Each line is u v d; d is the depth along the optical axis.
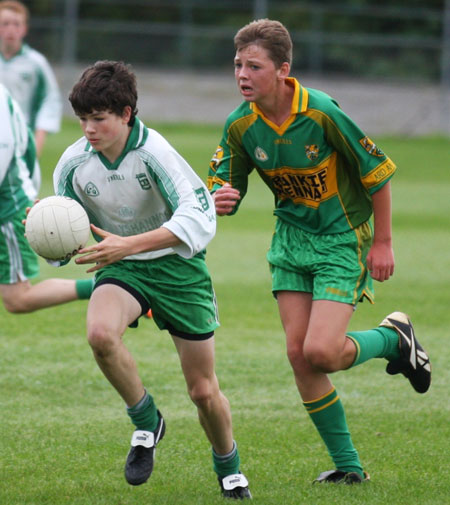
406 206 58.38
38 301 23.53
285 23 117.69
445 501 14.74
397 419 19.64
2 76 37.41
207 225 14.29
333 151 16.03
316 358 15.28
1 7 37.25
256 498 14.88
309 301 16.30
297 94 15.72
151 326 27.95
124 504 14.48
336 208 16.25
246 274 36.47
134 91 14.12
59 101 38.19
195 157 76.00
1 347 24.78
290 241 16.53
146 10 118.19
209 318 15.05
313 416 16.05
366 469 16.58
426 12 117.19
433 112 111.38
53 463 16.59
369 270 16.20
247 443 18.00
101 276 15.02
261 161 16.44
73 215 14.27
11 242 22.64
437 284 35.19
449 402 20.94
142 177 14.42
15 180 22.36
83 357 24.02
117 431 18.50
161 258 14.86
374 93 112.81
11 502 14.50
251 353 24.86
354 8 117.25
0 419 19.12
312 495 14.97
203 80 110.38
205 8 118.00
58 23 107.62
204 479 16.00
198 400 14.85
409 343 17.03
